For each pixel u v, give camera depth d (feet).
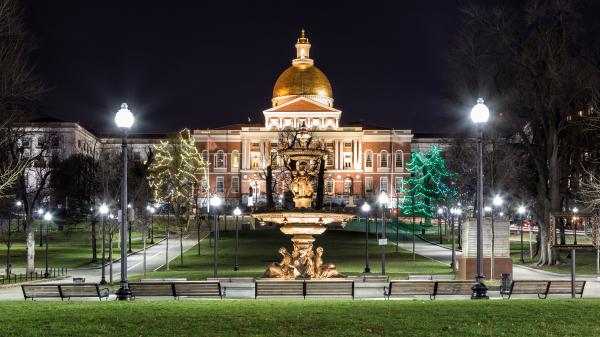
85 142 521.65
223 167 570.46
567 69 190.49
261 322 66.23
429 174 409.49
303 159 126.41
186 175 397.60
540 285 107.45
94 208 250.98
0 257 268.21
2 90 154.40
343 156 558.97
